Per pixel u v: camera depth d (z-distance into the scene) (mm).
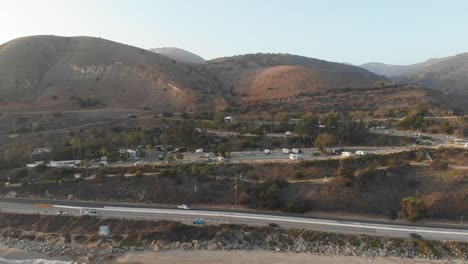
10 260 57531
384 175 76438
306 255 57312
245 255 57719
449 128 109312
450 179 73750
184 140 111188
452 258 55344
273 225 64000
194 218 67312
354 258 56188
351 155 87812
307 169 82750
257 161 88750
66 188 80312
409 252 56781
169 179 80062
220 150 96375
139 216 68000
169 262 56062
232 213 69500
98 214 68875
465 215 66938
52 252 59844
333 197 72000
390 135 105875
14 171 90688
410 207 66188
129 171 86125
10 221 68438
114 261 56750
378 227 63438
